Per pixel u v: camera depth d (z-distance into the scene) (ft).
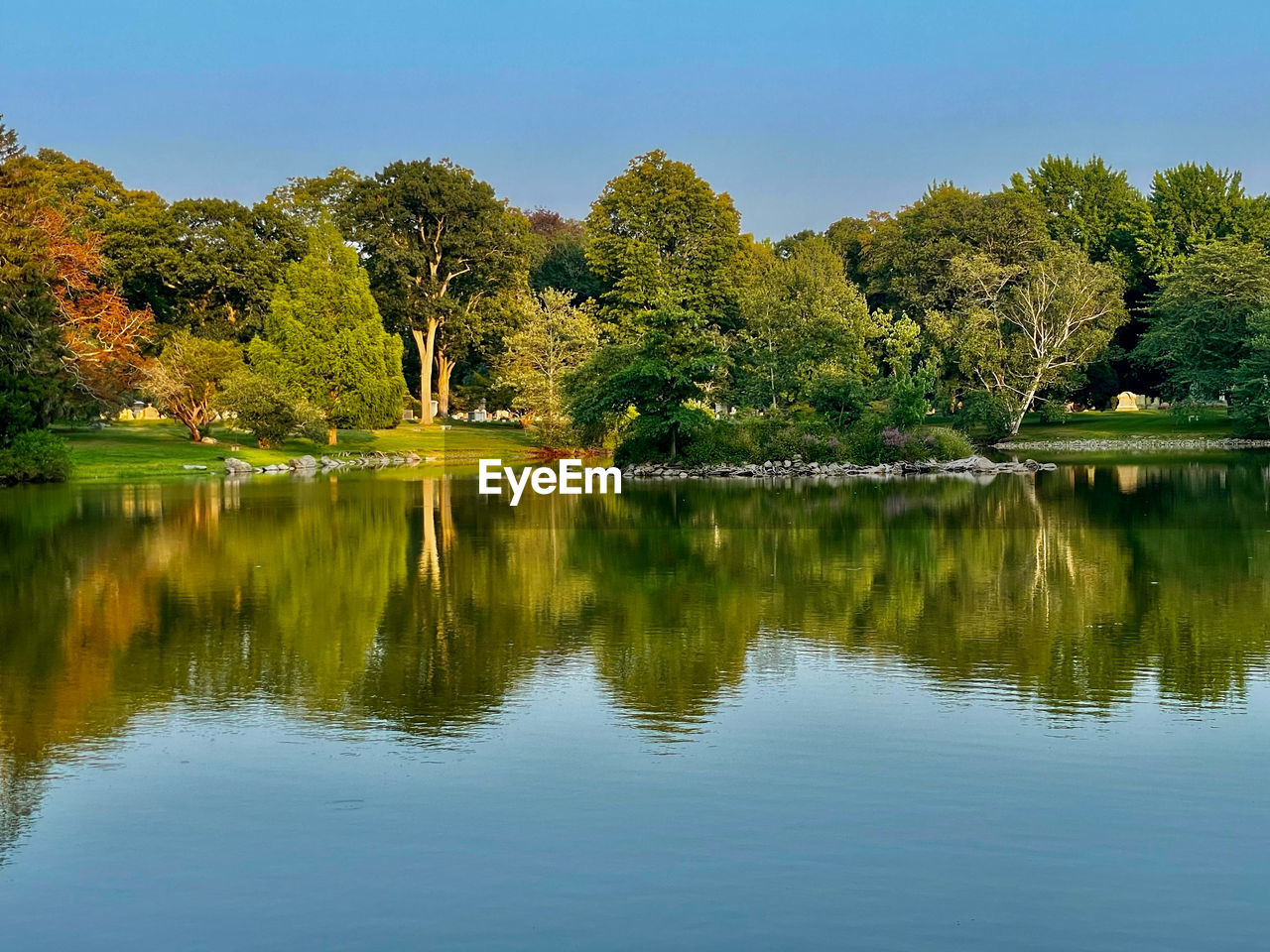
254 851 28.89
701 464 180.34
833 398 192.85
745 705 41.16
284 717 40.01
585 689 43.47
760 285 276.41
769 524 102.01
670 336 182.60
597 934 24.70
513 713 40.37
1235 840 29.04
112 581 69.77
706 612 58.80
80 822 30.68
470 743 37.11
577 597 63.46
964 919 25.21
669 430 183.62
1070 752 35.68
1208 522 99.86
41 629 55.01
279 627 55.31
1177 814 30.66
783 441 184.44
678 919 25.29
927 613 58.18
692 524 102.58
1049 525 98.78
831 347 229.86
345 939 24.57
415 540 90.48
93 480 169.17
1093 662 47.14
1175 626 54.39
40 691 43.34
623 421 199.62
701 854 28.50
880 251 328.90
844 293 253.65
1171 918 25.20
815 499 128.67
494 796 32.35
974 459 185.16
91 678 45.34
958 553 80.64
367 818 30.86
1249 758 34.96
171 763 35.29
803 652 49.52
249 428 218.38
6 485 157.99
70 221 229.04
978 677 44.86
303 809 31.50
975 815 30.73
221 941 24.53
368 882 27.17
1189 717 39.29
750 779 33.47
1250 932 24.58
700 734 37.83
